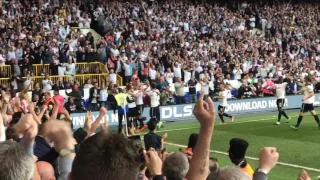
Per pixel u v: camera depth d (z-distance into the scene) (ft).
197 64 108.06
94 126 17.30
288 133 71.10
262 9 162.91
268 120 85.81
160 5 144.77
